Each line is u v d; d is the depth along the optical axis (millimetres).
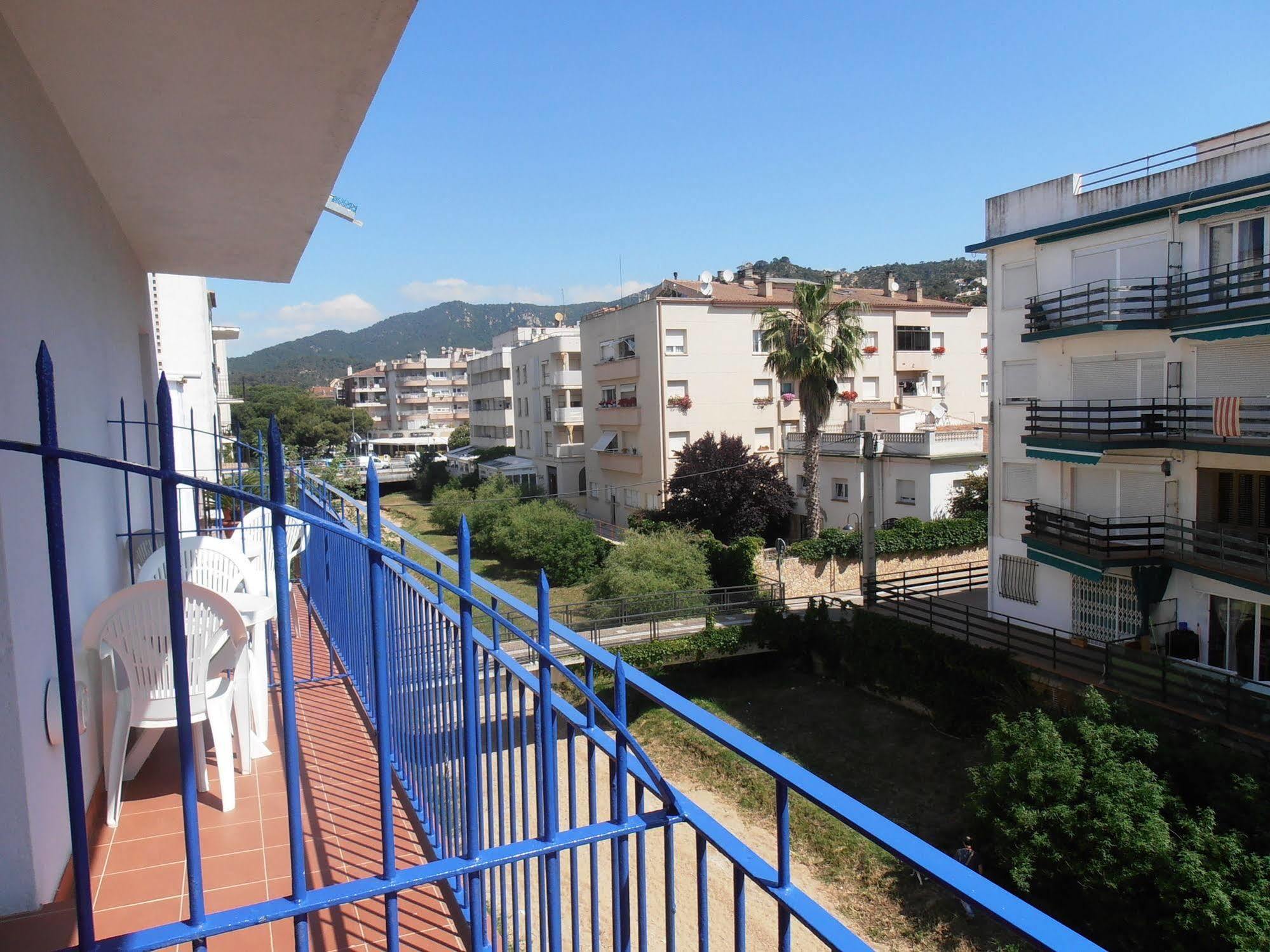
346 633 5262
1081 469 17891
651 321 35000
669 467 35125
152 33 2994
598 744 2018
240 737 3877
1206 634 15391
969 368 41844
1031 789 11617
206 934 1491
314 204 5250
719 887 10180
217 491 1509
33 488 2984
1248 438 14250
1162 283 15914
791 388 36844
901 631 18297
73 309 3965
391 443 86375
